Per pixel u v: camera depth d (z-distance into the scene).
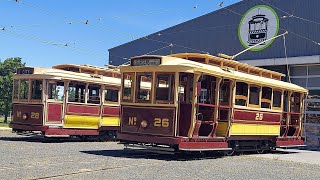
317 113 24.00
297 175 11.30
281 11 25.20
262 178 10.18
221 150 14.94
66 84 18.59
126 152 14.46
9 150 13.25
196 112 13.29
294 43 24.47
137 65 13.88
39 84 18.14
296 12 24.56
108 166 10.45
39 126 17.88
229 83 15.12
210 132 14.30
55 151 13.63
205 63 14.78
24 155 12.05
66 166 10.09
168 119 13.05
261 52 25.83
